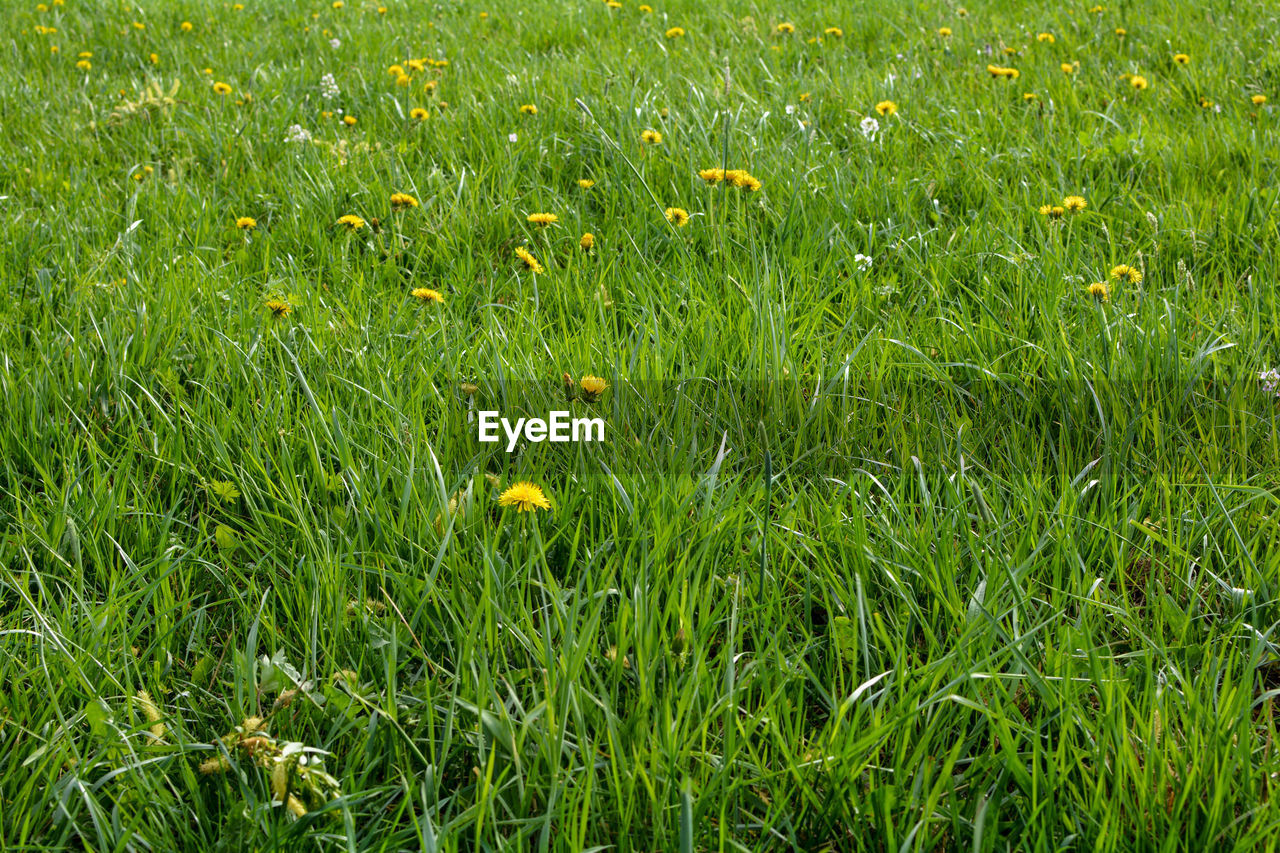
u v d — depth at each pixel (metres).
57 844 1.43
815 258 3.37
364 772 1.51
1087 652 1.66
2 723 1.61
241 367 2.58
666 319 2.96
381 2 8.80
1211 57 5.71
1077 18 6.62
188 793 1.54
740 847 1.37
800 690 1.63
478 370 2.57
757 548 2.00
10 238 3.58
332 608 1.82
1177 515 2.13
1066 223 3.58
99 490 2.13
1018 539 2.04
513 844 1.42
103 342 2.67
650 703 1.58
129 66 6.65
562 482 2.25
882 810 1.42
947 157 4.25
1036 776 1.44
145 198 4.02
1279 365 2.70
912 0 7.63
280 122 5.01
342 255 3.51
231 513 2.20
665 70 5.60
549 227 3.70
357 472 2.22
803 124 4.61
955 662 1.69
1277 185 3.88
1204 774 1.43
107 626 1.78
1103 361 2.59
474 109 4.93
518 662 1.75
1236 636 1.78
